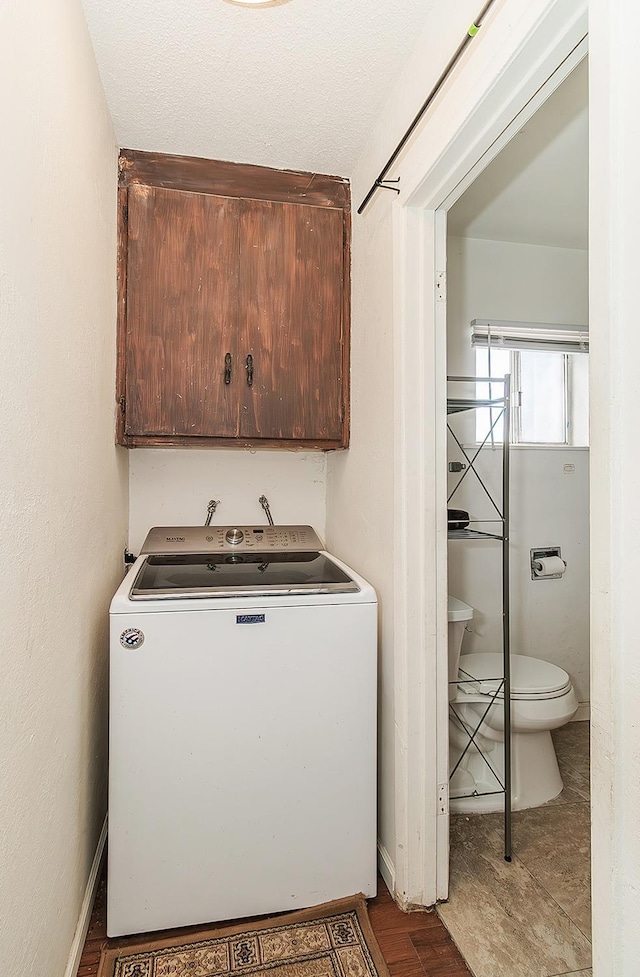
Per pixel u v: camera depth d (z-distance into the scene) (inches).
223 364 81.8
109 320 72.2
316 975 53.0
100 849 66.8
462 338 102.4
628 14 28.3
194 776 58.4
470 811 80.4
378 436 70.2
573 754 97.3
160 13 53.1
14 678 35.4
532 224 96.7
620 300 29.1
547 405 110.5
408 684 61.8
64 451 47.2
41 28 39.1
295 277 84.6
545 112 65.3
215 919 59.0
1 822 33.3
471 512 103.0
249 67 61.0
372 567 72.7
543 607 108.0
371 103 67.6
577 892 64.4
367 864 62.7
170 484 93.0
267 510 97.0
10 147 33.0
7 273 33.0
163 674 57.7
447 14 49.9
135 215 78.9
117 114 70.0
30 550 38.3
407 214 61.4
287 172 84.4
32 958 39.4
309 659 61.3
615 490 29.4
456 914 61.1
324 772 61.6
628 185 28.5
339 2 51.6
